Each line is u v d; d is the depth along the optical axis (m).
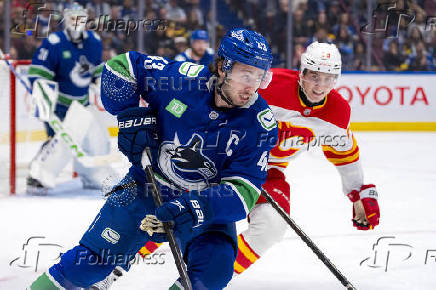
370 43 14.21
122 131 3.09
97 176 7.95
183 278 2.81
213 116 2.96
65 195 7.86
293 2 13.72
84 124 7.81
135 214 3.12
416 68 14.45
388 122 14.34
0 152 10.55
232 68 2.80
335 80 4.08
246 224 6.36
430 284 4.62
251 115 2.95
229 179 2.95
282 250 5.52
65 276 3.01
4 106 10.14
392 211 7.12
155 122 3.10
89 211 6.95
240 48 2.77
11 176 7.90
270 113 3.00
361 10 14.04
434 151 11.62
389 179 9.12
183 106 3.01
